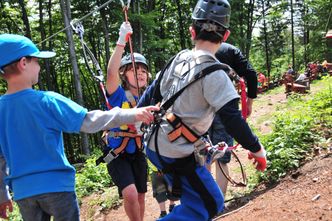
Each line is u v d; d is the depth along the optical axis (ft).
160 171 8.74
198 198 8.39
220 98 7.83
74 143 107.86
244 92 8.57
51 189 8.53
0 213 9.66
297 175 16.03
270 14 132.16
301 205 13.75
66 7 60.13
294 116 19.53
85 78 114.21
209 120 8.38
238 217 14.34
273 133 18.89
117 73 12.25
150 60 78.23
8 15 74.43
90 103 116.78
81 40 12.97
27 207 8.81
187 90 8.18
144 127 9.20
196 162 8.35
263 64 175.42
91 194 22.12
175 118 8.21
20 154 8.68
